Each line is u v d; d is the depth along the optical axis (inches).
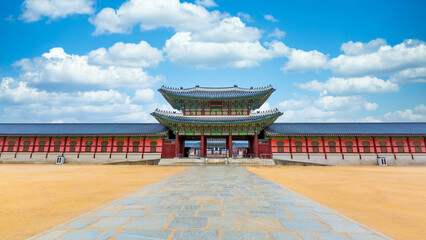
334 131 1717.5
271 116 1551.4
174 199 422.6
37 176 834.2
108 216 311.3
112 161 1675.7
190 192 497.0
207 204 382.6
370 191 534.0
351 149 1649.9
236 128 1704.0
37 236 237.5
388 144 1647.4
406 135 1610.5
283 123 1921.8
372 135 1621.6
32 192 512.4
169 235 239.0
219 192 497.0
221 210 343.6
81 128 1828.2
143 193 485.7
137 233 244.8
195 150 3235.7
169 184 625.6
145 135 1695.4
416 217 327.3
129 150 1702.8
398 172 1040.2
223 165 1501.0
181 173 957.2
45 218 316.2
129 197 442.3
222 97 1726.1
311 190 547.2
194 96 1728.6
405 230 273.9
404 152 1626.5
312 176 857.5
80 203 404.8
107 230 254.4
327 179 765.3
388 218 321.7
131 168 1261.1
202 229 258.1
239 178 767.1
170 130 1817.2
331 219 302.0
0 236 247.0
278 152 1659.7
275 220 294.8
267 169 1193.4
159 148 1692.9
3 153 1695.4
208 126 1707.7
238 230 255.8
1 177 796.6
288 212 334.6
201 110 1813.5
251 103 1790.1
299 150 1659.7
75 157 1691.7
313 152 1651.1
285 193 486.0
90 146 1718.8
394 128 1774.1
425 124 1861.5
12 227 278.2
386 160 1581.0
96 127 1857.8
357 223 287.9
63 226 270.4
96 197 456.4
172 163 1555.1
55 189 552.7
